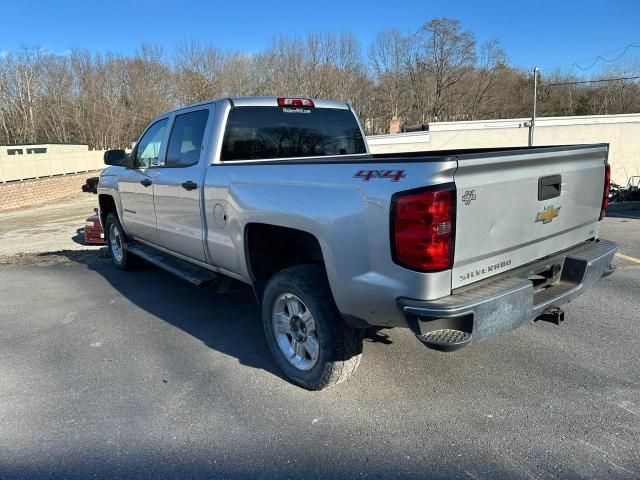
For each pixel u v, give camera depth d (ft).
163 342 14.33
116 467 8.79
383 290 8.96
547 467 8.43
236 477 8.48
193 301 18.10
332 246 9.70
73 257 27.17
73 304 18.26
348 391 11.12
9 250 32.40
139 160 18.54
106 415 10.46
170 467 8.77
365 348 13.23
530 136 91.81
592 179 11.85
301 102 15.61
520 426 9.59
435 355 12.72
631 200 51.42
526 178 9.76
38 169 100.22
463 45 216.74
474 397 10.70
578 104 225.97
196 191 13.99
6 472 8.68
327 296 10.44
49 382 12.03
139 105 233.14
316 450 9.12
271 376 12.02
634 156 92.12
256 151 14.55
